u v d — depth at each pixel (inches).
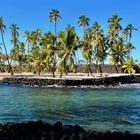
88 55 3900.1
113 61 4165.8
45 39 3732.8
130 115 1184.2
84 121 1047.0
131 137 696.4
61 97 1926.7
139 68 4131.4
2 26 4416.8
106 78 3189.0
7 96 2015.3
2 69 5315.0
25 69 5004.9
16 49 5068.9
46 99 1798.7
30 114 1195.3
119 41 4217.5
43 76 3838.6
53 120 1063.6
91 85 3075.8
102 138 678.5
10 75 4291.3
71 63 3129.9
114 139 684.1
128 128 932.6
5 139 671.8
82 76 3671.3
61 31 3179.1
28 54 4909.0
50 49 3334.2
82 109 1343.5
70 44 3115.2
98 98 1867.6
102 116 1154.7
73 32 3137.3
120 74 3836.1
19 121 1031.6
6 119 1080.8
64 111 1278.3
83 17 4746.6
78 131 724.7
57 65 3189.0
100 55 4114.2
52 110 1306.6
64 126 785.6
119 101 1696.6
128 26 4867.1
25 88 2827.3
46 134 695.1
